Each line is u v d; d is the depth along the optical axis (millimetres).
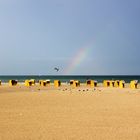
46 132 11859
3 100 23531
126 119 14703
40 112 17062
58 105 20375
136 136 11133
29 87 44094
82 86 49125
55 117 15328
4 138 10883
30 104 20891
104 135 11305
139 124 13445
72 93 31750
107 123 13680
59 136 11188
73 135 11344
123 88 42969
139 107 19328
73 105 20422
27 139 10758
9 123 13711
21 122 13961
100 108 18797
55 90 37438
